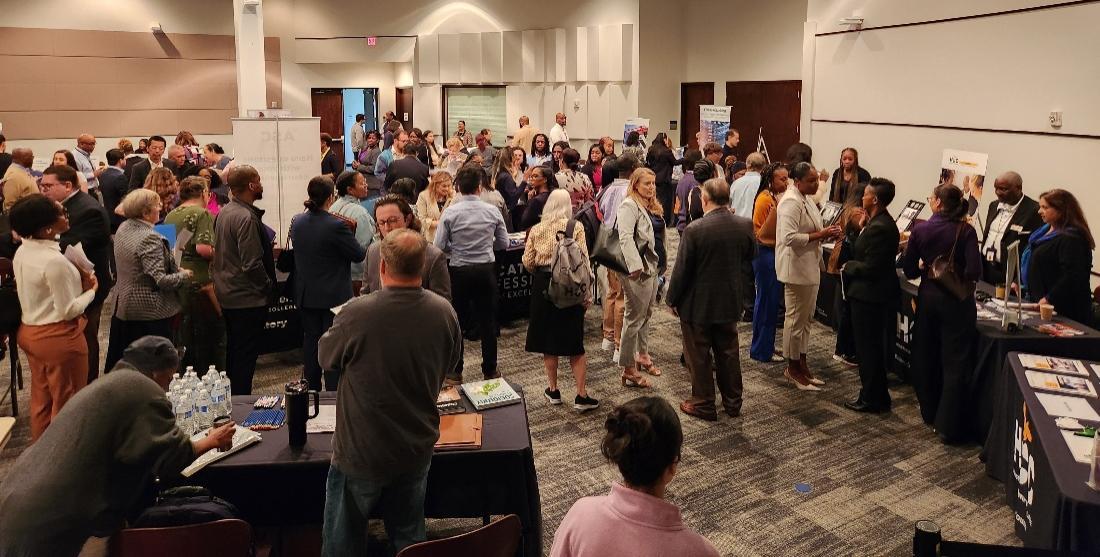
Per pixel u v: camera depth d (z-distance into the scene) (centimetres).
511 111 1472
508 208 764
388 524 268
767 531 363
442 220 513
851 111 855
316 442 301
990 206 571
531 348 496
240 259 464
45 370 403
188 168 692
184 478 280
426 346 250
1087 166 585
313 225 450
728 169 863
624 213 498
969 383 447
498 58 1464
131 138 1447
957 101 710
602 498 182
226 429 269
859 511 381
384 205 402
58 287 394
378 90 1683
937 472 421
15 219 392
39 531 221
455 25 1517
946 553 197
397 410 249
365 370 246
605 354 614
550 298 471
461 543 231
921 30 748
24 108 1350
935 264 445
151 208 441
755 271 591
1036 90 626
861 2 828
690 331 486
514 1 1430
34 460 228
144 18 1433
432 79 1564
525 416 327
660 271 712
